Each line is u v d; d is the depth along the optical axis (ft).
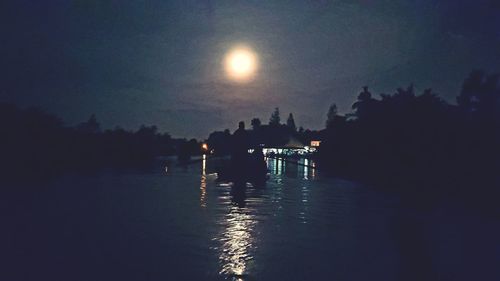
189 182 70.85
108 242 27.55
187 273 21.17
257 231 31.76
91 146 126.11
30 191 53.88
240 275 20.99
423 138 75.41
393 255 25.23
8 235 29.17
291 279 20.54
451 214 40.60
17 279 20.02
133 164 124.88
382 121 92.99
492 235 31.07
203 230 31.81
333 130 137.80
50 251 25.17
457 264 23.58
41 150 95.61
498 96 71.72
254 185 68.33
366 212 41.39
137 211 40.29
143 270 21.63
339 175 93.81
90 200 47.21
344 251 26.09
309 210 42.47
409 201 50.42
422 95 83.87
